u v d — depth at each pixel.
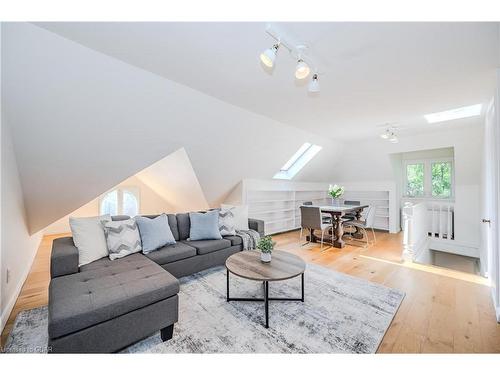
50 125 2.17
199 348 1.58
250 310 2.07
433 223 5.25
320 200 7.04
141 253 2.56
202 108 2.79
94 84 2.02
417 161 5.91
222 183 4.58
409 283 2.69
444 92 2.55
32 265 3.19
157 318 1.61
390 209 5.75
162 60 1.94
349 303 2.20
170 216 3.18
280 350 1.56
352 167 6.15
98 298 1.46
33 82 1.82
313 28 1.51
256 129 3.62
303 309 2.09
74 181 2.90
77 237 2.23
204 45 1.73
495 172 2.16
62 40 1.66
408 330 1.81
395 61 1.92
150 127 2.72
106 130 2.49
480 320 1.94
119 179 3.22
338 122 3.71
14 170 2.29
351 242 4.74
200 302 2.21
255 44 1.71
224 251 3.09
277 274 1.96
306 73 1.69
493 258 2.34
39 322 1.85
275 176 5.45
